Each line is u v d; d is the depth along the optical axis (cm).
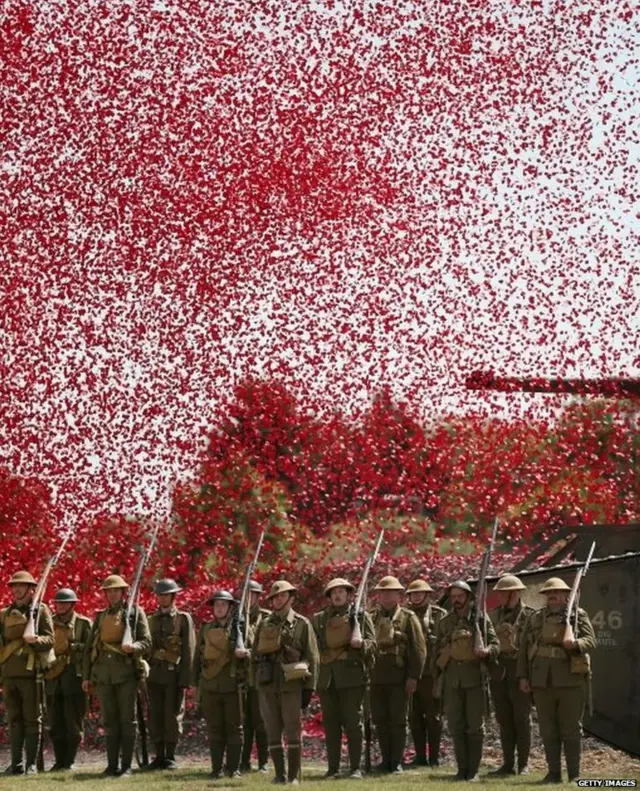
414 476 6556
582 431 6397
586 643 2864
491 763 3428
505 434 6438
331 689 3028
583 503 6141
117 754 3175
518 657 2944
